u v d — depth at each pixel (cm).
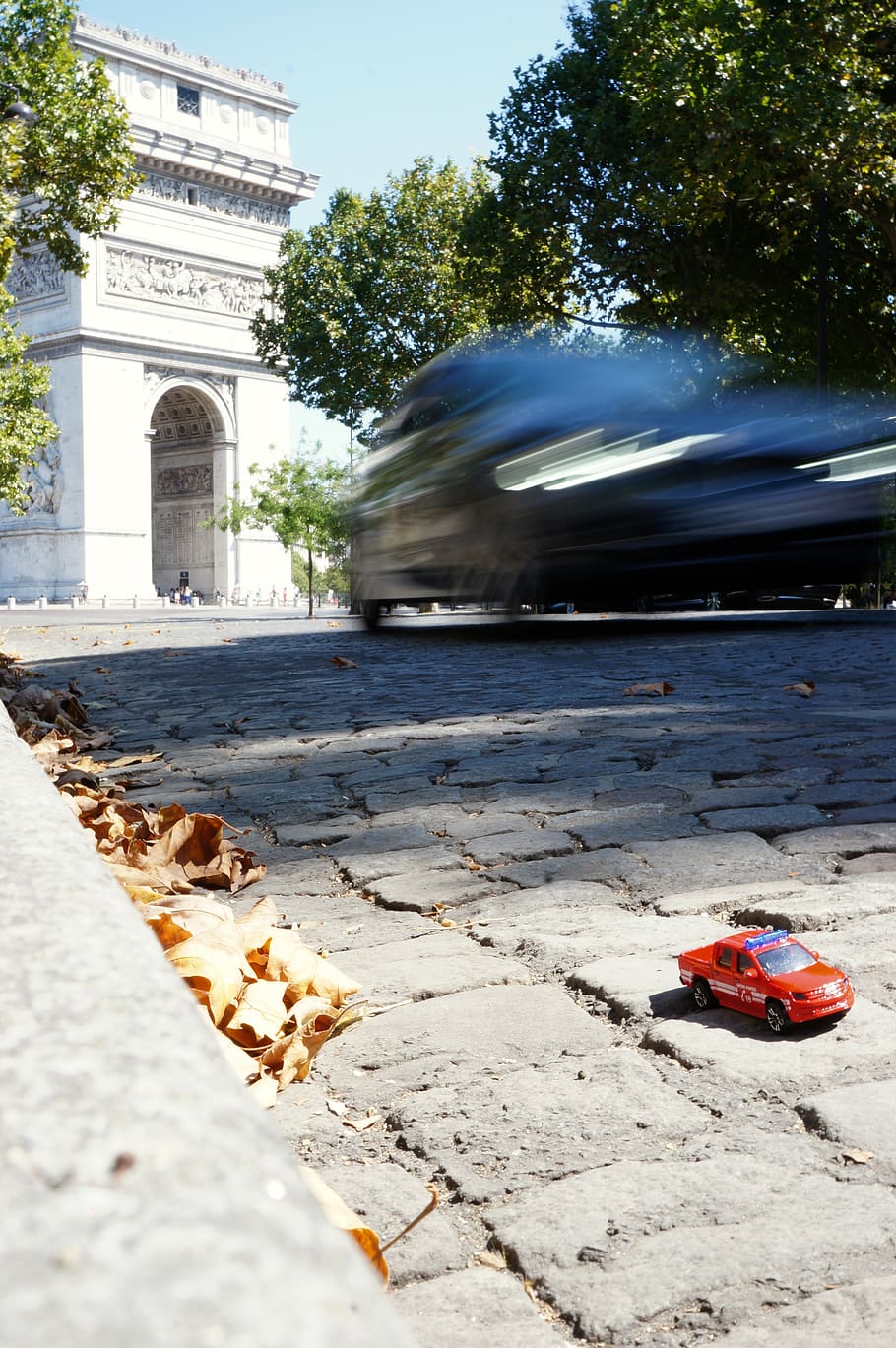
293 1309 42
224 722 977
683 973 307
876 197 2602
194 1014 70
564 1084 261
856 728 746
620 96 2842
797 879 421
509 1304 178
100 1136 54
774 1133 230
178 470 8406
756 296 3189
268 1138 57
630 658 1366
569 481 1595
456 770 674
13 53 3128
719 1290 175
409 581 1978
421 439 1903
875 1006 293
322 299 5050
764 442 1606
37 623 3766
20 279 7569
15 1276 44
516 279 3444
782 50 2470
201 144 7494
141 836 480
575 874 446
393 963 354
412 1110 252
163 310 7575
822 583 1662
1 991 71
